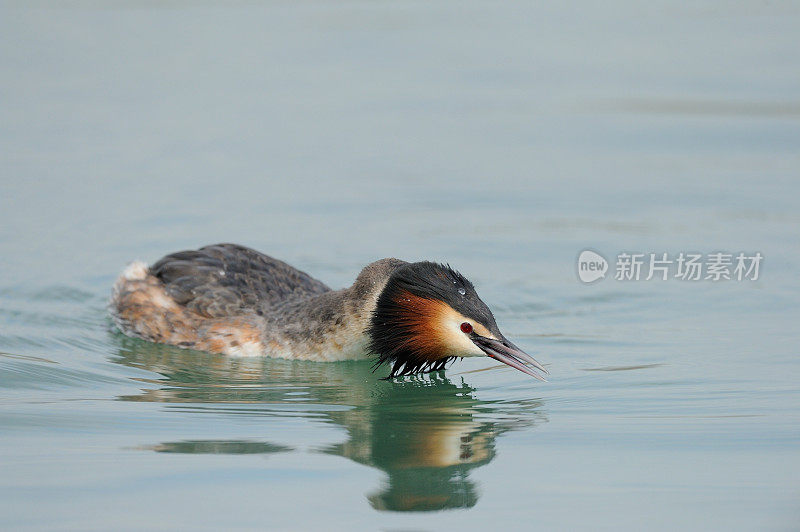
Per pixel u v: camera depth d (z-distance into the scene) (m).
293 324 13.68
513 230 17.97
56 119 22.73
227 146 21.58
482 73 26.00
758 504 9.35
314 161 20.88
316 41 28.42
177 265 14.63
